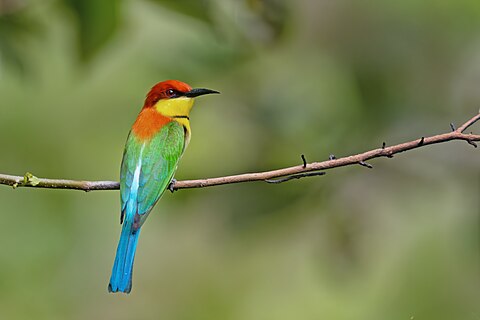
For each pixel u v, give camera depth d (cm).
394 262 1395
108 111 1512
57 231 1496
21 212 1484
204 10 1066
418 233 1366
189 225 1293
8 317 1459
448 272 1370
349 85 1328
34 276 1482
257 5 1144
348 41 1441
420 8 1438
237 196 1162
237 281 1554
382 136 1265
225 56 1277
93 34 1002
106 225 1536
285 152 1187
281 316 1530
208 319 1545
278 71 1356
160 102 1070
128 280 934
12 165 1482
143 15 1327
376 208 1199
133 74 1463
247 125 1251
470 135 828
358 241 1171
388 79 1383
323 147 1213
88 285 1519
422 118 1333
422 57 1423
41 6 1089
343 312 1484
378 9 1448
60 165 1502
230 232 1161
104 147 1516
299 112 1239
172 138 1030
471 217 1246
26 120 1498
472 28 1433
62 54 1412
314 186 1161
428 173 1243
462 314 1359
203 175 1194
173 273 1561
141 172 999
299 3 1390
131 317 1538
